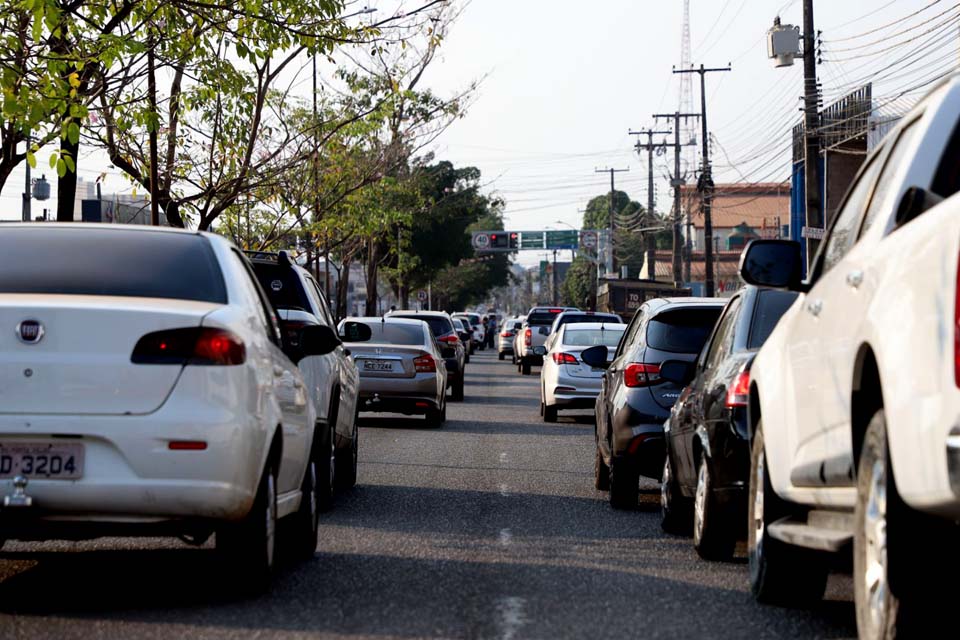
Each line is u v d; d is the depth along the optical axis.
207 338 10.86
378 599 11.81
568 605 11.62
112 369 10.60
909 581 7.64
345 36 26.22
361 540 15.83
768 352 11.91
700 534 14.29
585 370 36.84
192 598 11.77
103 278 11.64
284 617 10.94
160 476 10.55
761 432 11.87
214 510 10.72
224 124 35.28
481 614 11.16
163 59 25.20
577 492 21.59
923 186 8.75
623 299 109.50
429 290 156.88
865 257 9.02
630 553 14.91
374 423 37.84
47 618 10.80
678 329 19.34
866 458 8.38
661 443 18.69
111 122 28.23
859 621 8.56
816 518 10.80
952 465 6.70
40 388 10.54
